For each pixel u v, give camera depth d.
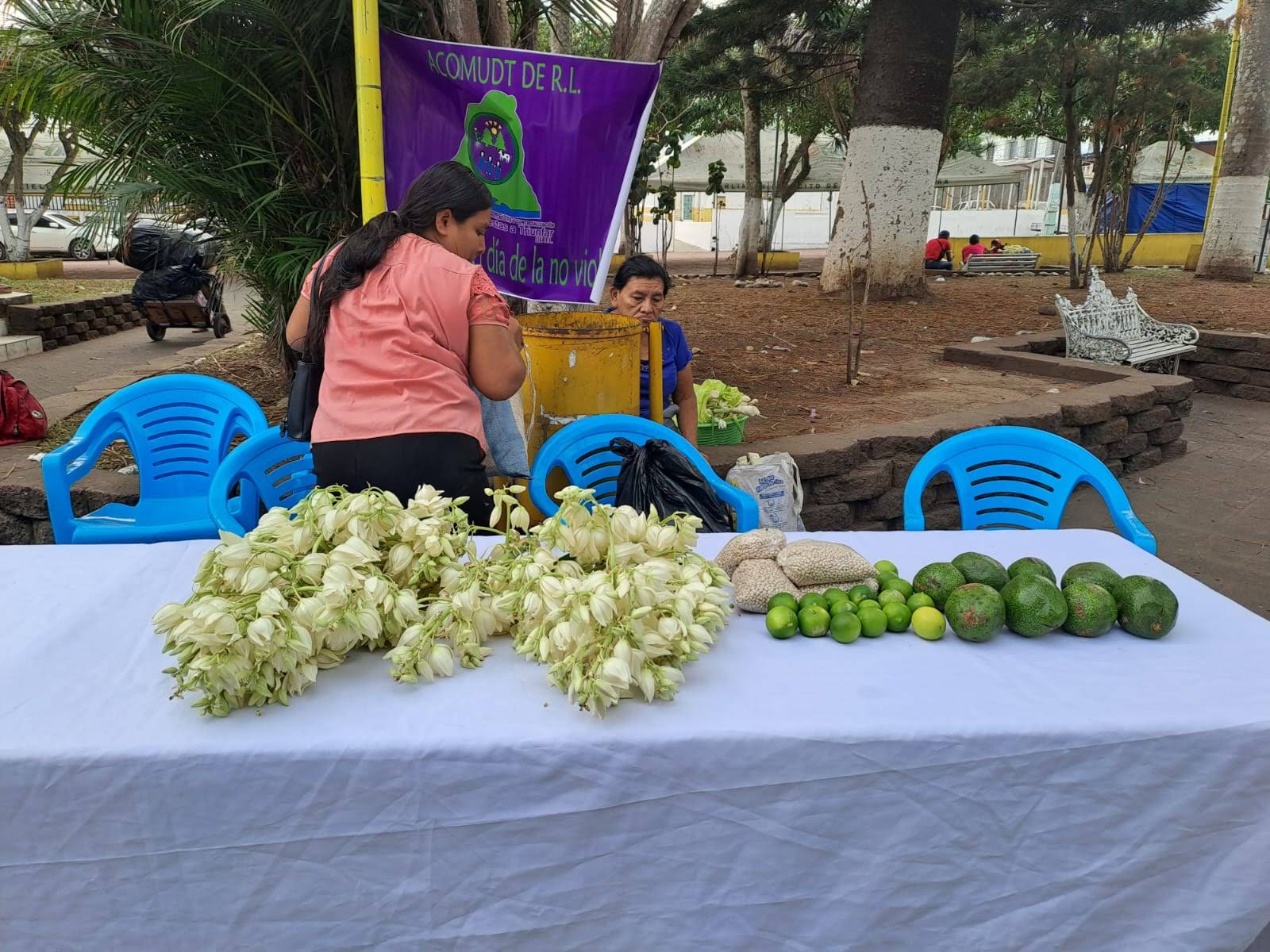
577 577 1.77
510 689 1.68
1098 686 1.71
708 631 1.83
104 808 1.48
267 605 1.55
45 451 4.94
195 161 5.15
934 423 5.43
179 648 1.56
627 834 1.53
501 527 3.19
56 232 25.42
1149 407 6.66
